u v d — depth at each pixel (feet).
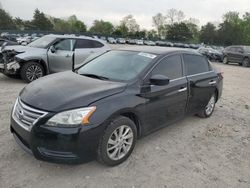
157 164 12.46
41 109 10.46
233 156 14.03
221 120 19.74
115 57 15.35
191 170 12.23
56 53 28.14
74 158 10.48
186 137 15.88
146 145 14.28
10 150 12.50
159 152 13.62
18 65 26.43
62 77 13.41
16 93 22.70
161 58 14.49
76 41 29.84
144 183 10.94
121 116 11.78
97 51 30.86
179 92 15.06
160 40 242.37
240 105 25.08
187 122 18.51
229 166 12.95
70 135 10.16
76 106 10.49
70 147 10.28
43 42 28.96
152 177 11.40
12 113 11.99
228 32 303.27
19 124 11.03
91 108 10.66
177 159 13.10
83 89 11.61
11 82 27.37
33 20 293.64
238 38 303.68
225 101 26.23
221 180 11.69
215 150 14.55
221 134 16.87
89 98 10.93
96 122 10.64
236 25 308.81
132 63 14.28
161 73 14.19
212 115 20.72
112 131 11.32
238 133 17.39
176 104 15.10
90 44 30.91
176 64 15.48
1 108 18.28
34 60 27.12
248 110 23.44
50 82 12.62
